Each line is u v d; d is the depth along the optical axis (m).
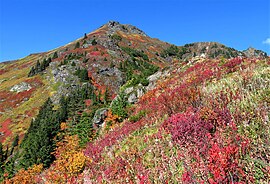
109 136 24.02
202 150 10.11
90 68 98.44
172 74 37.09
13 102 88.31
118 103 34.88
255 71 17.81
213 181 7.77
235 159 8.24
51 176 19.72
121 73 99.00
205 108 13.30
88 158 18.86
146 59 143.88
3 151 62.12
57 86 89.31
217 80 22.02
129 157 13.91
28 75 109.19
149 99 30.88
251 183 7.60
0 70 144.38
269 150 8.51
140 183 10.30
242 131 10.49
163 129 14.79
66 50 130.88
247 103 12.25
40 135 48.47
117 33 184.00
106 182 13.14
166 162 11.19
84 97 76.56
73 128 51.88
